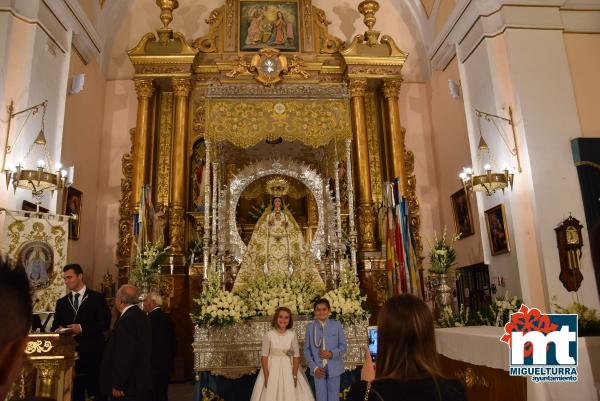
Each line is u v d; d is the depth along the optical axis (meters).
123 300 4.89
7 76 8.09
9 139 7.91
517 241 8.61
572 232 7.98
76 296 6.27
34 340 4.62
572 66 9.39
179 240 11.02
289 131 9.36
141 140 11.50
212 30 12.64
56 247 7.38
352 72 12.34
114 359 4.54
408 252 9.09
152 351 6.38
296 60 12.39
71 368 5.05
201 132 12.17
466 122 10.59
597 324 4.55
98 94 12.27
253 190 10.75
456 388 1.80
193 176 12.02
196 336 7.11
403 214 9.30
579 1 9.59
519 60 9.19
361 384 1.86
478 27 9.86
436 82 12.83
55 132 9.36
